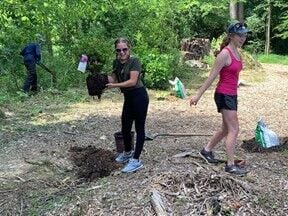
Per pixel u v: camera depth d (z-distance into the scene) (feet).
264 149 14.97
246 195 11.18
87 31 36.32
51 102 24.98
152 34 33.63
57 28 33.14
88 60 13.41
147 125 19.56
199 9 57.52
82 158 14.70
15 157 15.38
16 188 12.76
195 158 13.66
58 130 18.93
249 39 66.74
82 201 11.41
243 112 22.35
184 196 11.11
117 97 26.48
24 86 27.32
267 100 25.95
